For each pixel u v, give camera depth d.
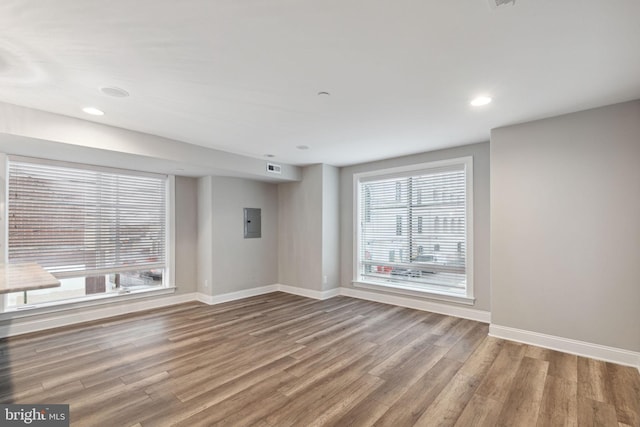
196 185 5.29
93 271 4.15
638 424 1.97
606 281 2.83
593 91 2.51
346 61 2.04
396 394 2.31
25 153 3.43
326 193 5.37
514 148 3.29
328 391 2.35
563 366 2.73
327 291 5.36
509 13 1.56
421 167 4.58
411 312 4.45
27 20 1.58
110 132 3.30
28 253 3.67
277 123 3.25
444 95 2.58
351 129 3.46
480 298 4.05
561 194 3.04
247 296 5.43
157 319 4.14
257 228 5.63
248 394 2.31
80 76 2.21
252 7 1.51
